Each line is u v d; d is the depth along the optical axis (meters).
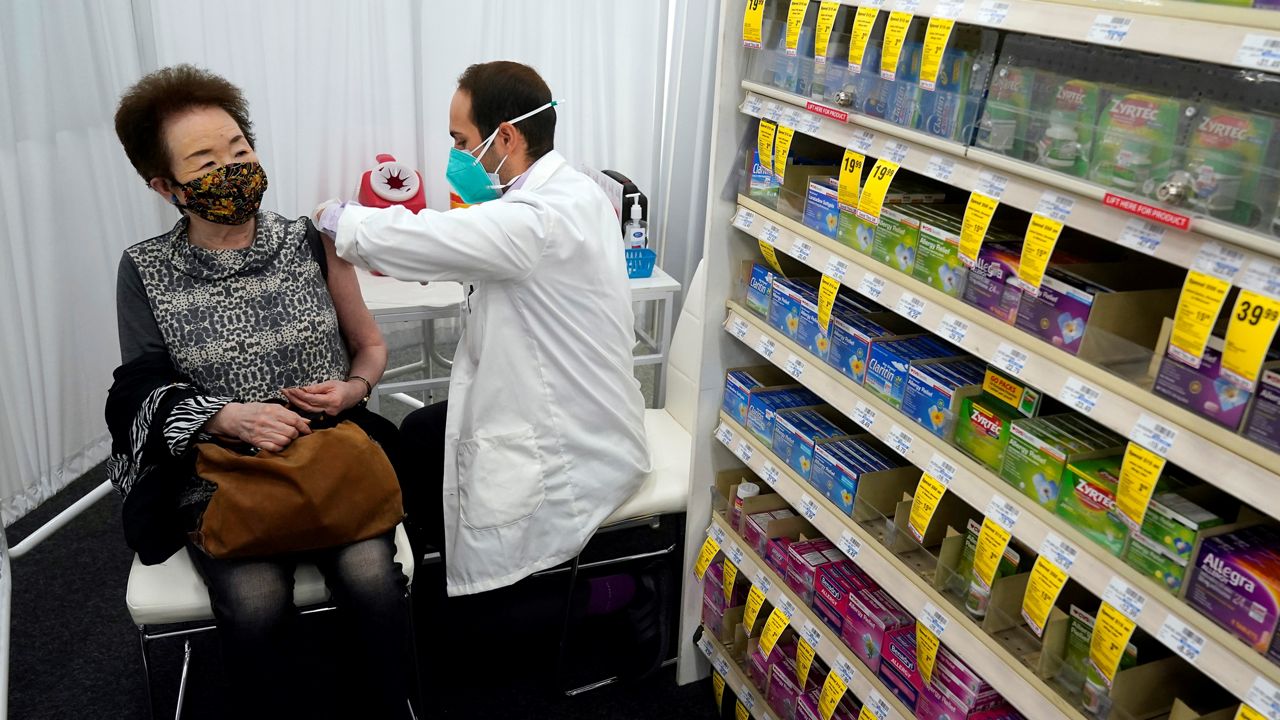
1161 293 1.20
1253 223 0.95
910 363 1.51
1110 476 1.19
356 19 2.92
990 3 1.20
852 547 1.63
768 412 1.87
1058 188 1.16
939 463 1.43
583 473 2.01
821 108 1.55
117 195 2.82
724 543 2.04
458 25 3.05
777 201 1.76
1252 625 1.00
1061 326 1.21
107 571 2.54
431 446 2.20
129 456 1.76
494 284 1.89
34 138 2.51
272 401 1.83
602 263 1.94
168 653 2.26
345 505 1.68
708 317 1.94
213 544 1.63
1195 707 1.27
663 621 2.24
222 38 2.78
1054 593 1.22
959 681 1.45
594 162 3.44
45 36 2.47
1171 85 1.13
